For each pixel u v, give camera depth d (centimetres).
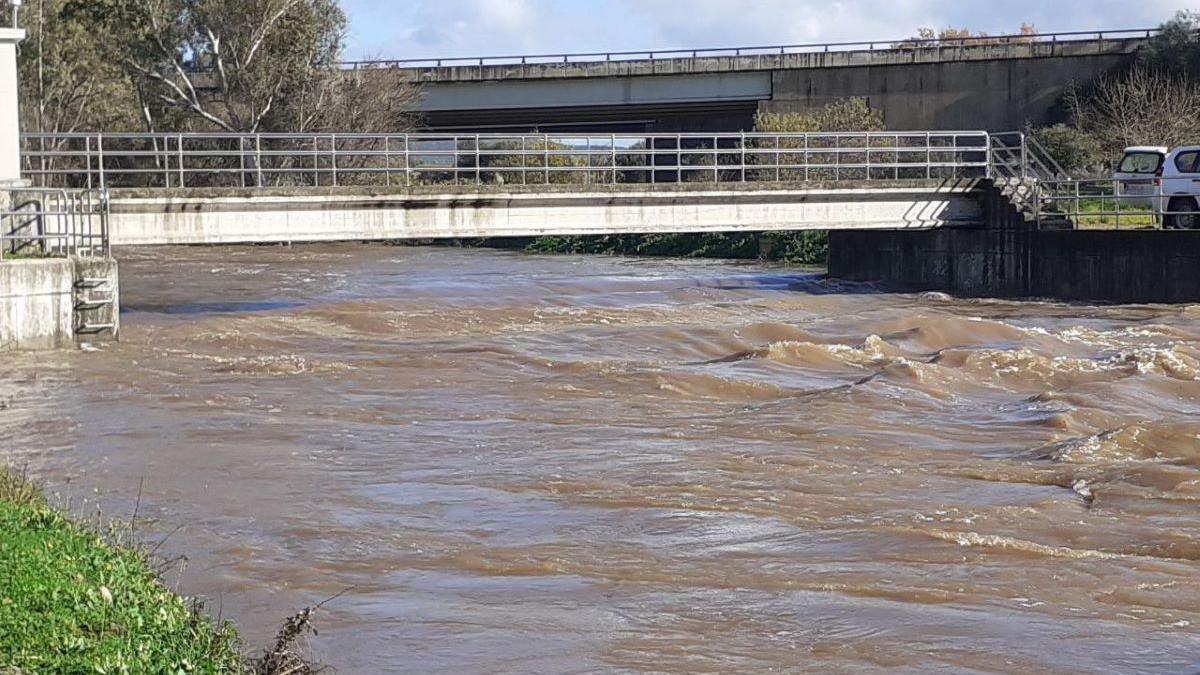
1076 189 4559
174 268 5406
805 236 6116
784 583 1416
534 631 1256
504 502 1734
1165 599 1381
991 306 4094
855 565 1482
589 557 1501
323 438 2103
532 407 2405
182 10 6338
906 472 1936
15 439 2045
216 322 3362
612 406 2428
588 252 7075
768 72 7062
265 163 6450
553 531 1605
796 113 6812
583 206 4016
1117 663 1200
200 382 2570
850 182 4341
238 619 1268
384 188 3709
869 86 7000
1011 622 1302
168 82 6309
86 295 2916
